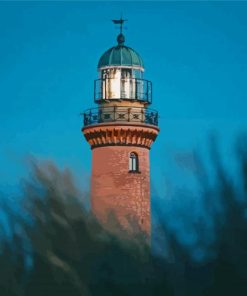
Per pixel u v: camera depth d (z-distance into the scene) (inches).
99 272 1743.4
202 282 1628.9
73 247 1774.1
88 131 3757.4
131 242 1770.4
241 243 1605.6
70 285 1743.4
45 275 1758.1
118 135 3700.8
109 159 3710.6
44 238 1781.5
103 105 3774.6
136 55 3850.9
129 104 3757.4
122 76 3801.7
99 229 1803.6
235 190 1627.7
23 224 1786.4
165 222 1691.7
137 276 1713.8
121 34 3900.1
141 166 3710.6
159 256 1700.3
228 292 1603.1
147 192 3710.6
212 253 1626.5
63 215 1801.2
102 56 3863.2
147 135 3727.9
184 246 1662.2
